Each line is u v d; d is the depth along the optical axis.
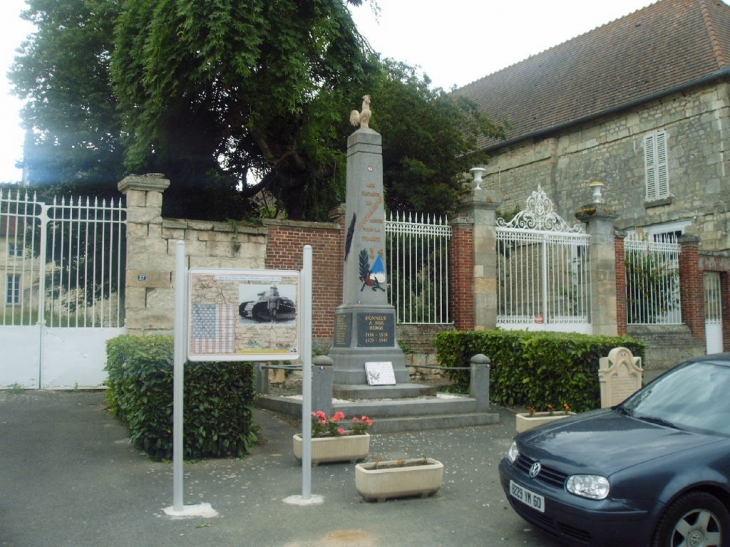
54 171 17.16
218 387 7.44
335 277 13.30
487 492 6.38
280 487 6.41
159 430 7.24
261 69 14.23
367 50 15.97
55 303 12.16
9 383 10.73
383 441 8.55
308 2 14.30
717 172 19.83
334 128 17.84
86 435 8.23
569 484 4.60
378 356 10.51
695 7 22.45
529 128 25.39
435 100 19.73
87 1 16.97
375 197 10.93
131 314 11.38
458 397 10.21
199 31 13.25
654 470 4.45
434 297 14.06
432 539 5.15
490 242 14.30
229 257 12.33
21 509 5.69
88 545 4.93
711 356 6.10
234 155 17.62
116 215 13.26
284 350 6.09
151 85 14.14
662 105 21.41
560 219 15.69
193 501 5.96
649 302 17.59
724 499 4.56
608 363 9.77
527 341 10.88
